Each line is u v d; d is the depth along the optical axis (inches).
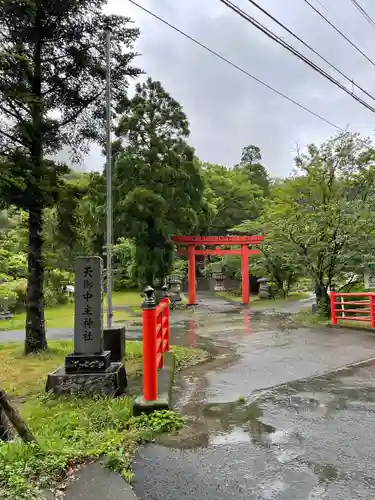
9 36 319.9
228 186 1438.2
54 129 340.8
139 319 627.2
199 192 845.2
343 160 573.9
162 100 812.0
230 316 652.1
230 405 197.0
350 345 354.3
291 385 230.2
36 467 125.3
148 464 136.9
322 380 239.9
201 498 115.9
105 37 345.7
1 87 294.7
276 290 983.0
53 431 166.2
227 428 167.2
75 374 223.0
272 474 128.0
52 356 331.3
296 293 1055.0
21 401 222.2
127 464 135.3
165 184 789.2
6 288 711.1
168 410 178.2
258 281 1023.0
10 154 310.0
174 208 799.1
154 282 841.5
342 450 143.6
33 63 335.0
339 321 493.4
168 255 855.7
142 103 799.1
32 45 337.4
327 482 122.2
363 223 494.6
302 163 604.1
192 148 824.9
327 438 154.1
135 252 820.6
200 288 1294.3
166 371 241.9
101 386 220.1
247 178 1577.3
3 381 262.5
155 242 828.6
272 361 298.8
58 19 331.0
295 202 627.8
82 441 151.8
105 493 117.9
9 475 117.3
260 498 114.9
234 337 430.6
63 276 871.1
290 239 548.1
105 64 354.0
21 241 736.3
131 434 157.4
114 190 776.9
